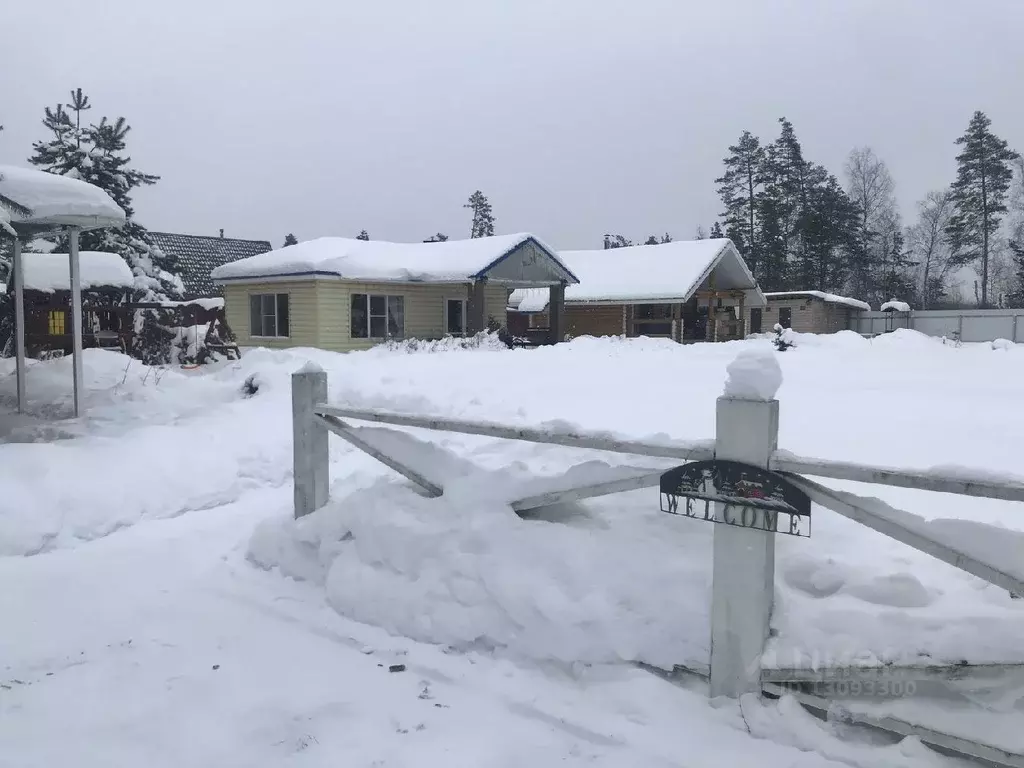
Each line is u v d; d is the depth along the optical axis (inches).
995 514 183.0
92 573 187.8
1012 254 2149.4
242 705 125.7
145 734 118.3
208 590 175.2
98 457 248.8
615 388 459.8
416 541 154.3
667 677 127.0
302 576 175.6
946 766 100.0
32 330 630.5
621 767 105.9
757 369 114.3
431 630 145.2
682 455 123.0
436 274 848.3
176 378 426.6
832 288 2199.8
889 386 481.1
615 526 144.0
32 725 121.3
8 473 223.9
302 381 188.4
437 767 107.9
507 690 127.3
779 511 112.0
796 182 2223.2
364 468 270.4
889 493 206.7
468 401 328.5
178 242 1362.0
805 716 111.3
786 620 118.3
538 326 1398.9
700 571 128.0
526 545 142.0
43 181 303.4
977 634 104.3
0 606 167.9
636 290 1089.4
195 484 250.2
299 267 803.4
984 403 389.4
